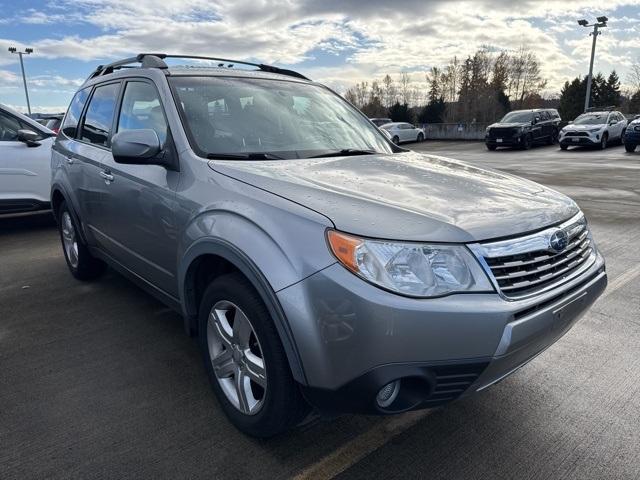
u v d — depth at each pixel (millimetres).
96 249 4297
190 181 2709
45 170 6898
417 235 1987
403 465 2334
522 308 2039
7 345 3521
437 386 1986
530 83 76688
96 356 3355
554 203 2512
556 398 2861
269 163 2746
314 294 1979
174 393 2910
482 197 2393
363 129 3744
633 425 2609
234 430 2568
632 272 5047
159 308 4168
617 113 24156
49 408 2758
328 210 2111
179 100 3043
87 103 4367
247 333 2365
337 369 1970
